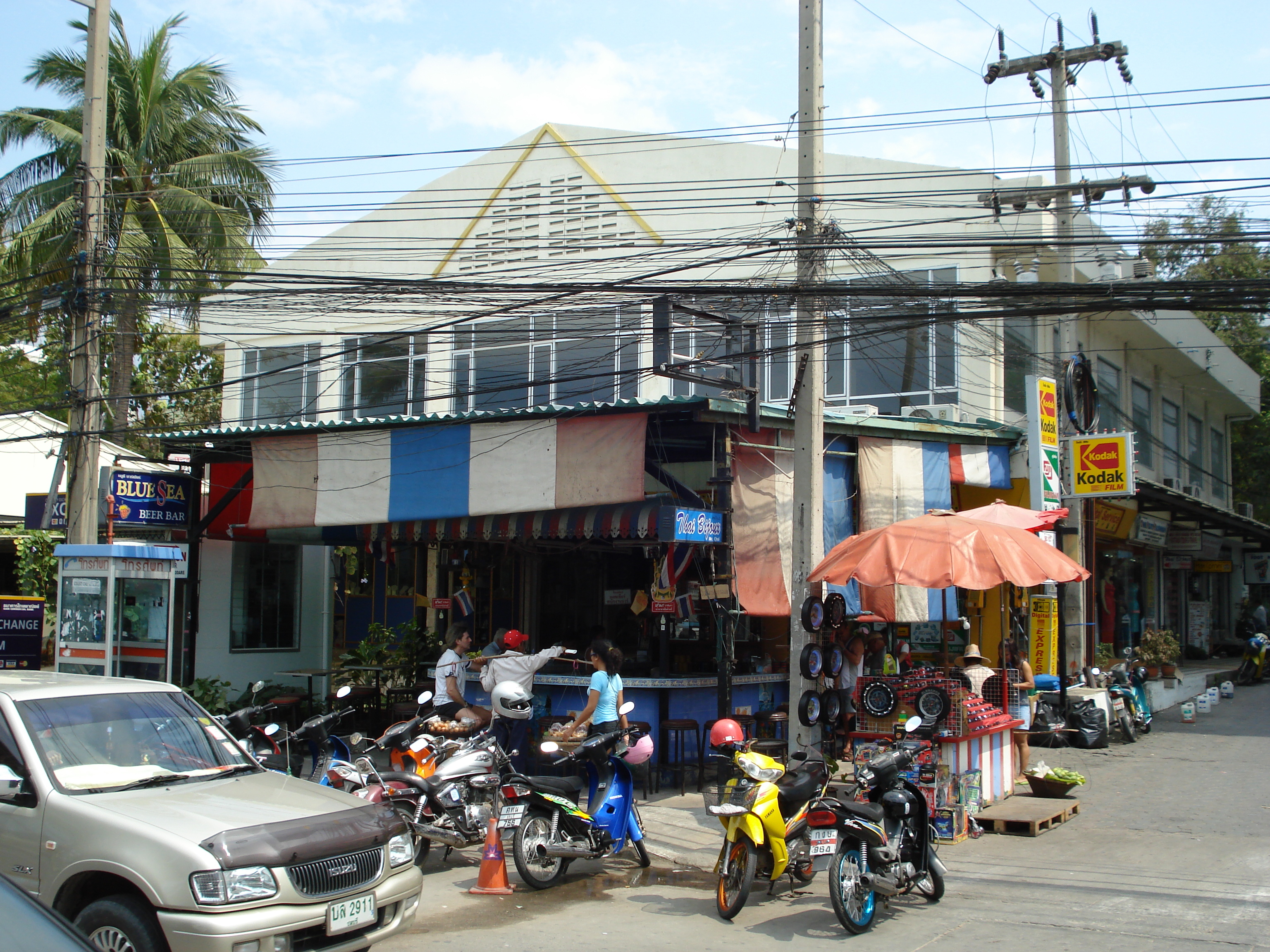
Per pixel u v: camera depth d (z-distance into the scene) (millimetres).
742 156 18578
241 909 5121
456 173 20516
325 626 18188
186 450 15000
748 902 7762
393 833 6055
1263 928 6746
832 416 13195
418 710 12984
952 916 7238
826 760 10352
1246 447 35344
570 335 17656
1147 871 8227
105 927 5203
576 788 8328
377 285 13820
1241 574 31016
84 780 5824
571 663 13523
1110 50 15516
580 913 7523
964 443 14953
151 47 21812
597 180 19406
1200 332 25516
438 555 17250
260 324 21578
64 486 23625
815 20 10656
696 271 18406
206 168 21562
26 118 20625
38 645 15766
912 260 17203
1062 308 10266
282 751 12406
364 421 13195
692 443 13406
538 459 12125
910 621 13414
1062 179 15742
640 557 17281
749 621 14133
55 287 13984
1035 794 10859
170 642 12594
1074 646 15781
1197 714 17453
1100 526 19969
